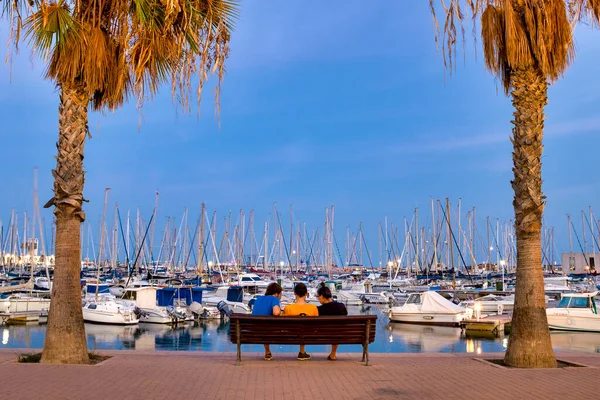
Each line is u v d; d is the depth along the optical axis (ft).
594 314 102.22
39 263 257.55
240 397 28.63
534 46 40.93
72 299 39.78
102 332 112.47
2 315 123.24
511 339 40.73
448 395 29.45
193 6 39.04
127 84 43.45
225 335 108.88
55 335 39.19
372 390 30.63
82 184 40.60
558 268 353.31
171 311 125.59
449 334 111.75
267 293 42.98
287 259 331.98
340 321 39.45
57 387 30.25
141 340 102.01
